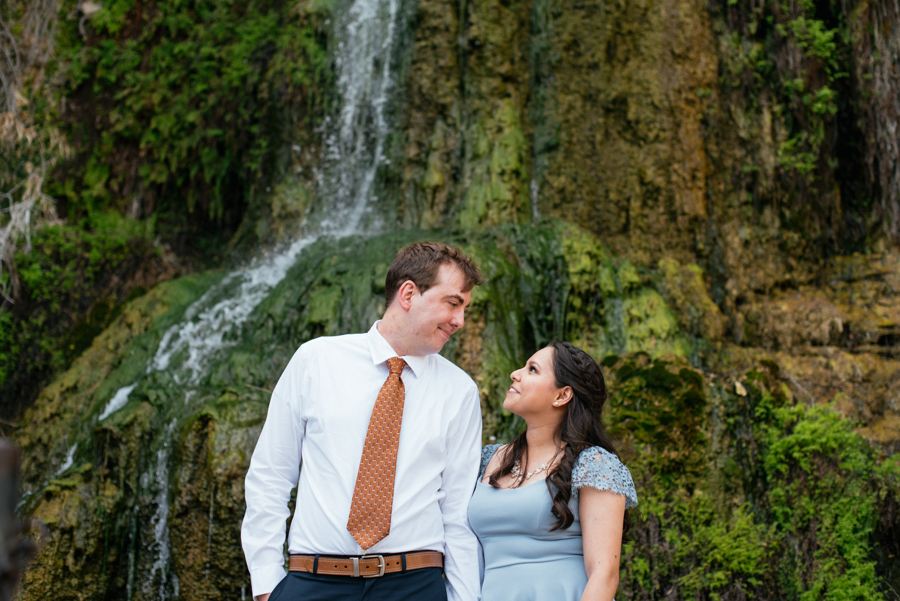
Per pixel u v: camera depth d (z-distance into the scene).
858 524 4.70
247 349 5.62
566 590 2.38
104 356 6.18
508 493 2.53
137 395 5.25
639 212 6.70
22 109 7.70
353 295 5.57
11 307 6.90
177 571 4.48
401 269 2.46
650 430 4.68
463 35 7.24
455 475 2.49
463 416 2.54
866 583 4.52
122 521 4.71
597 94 6.95
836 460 4.89
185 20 8.26
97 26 8.23
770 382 5.12
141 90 8.12
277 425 2.44
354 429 2.33
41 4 7.94
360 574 2.19
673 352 5.80
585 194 6.84
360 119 7.53
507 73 7.16
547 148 6.99
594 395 2.60
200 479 4.55
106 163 8.05
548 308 5.94
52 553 4.39
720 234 6.62
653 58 6.85
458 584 2.42
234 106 7.96
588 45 7.03
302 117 7.69
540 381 2.62
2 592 0.81
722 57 6.84
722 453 4.73
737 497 4.66
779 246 6.62
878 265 6.59
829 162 6.88
